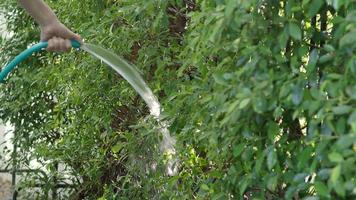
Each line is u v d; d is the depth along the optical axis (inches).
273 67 112.4
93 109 233.5
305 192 115.6
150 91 180.2
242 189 115.3
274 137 109.0
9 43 307.6
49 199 295.4
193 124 142.2
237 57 120.6
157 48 189.8
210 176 137.8
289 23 106.3
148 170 204.8
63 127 267.9
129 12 179.2
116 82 223.9
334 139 97.6
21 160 304.0
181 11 182.7
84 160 256.4
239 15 108.5
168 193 174.2
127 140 217.9
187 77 170.2
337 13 109.8
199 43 125.3
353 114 86.4
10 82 305.6
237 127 114.7
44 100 300.2
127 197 222.1
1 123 328.8
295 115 100.3
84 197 277.3
